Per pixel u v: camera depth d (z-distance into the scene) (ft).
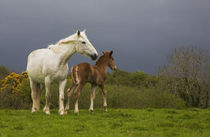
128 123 27.02
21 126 23.75
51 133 22.08
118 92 55.62
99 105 52.54
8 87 54.19
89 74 32.68
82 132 22.47
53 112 34.45
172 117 32.50
